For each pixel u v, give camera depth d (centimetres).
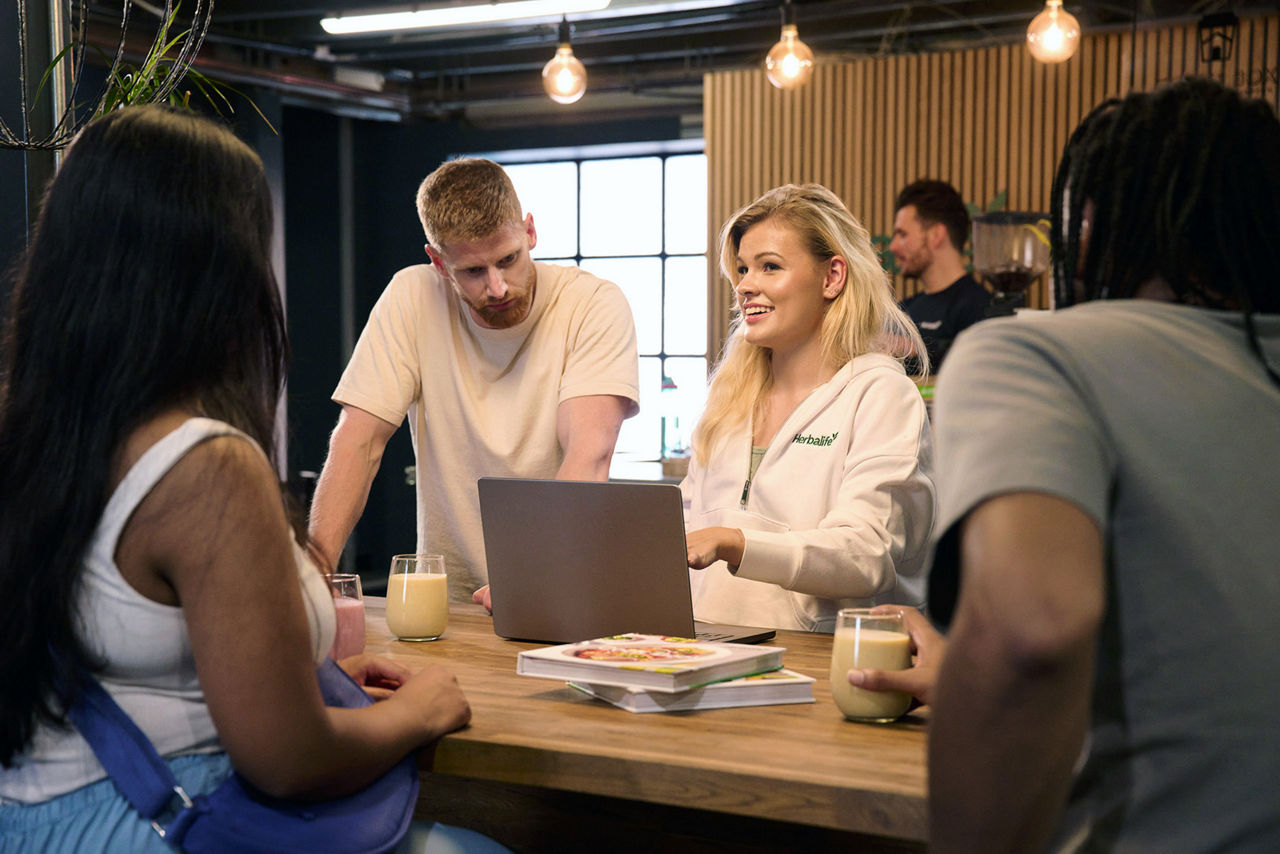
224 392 114
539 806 161
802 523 209
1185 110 87
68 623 108
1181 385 79
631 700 142
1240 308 87
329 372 783
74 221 111
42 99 238
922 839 108
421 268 261
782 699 148
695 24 657
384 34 644
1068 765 72
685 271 779
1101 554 72
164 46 211
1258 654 75
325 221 780
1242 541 76
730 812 117
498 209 232
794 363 222
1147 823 78
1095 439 76
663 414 746
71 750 113
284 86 677
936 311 469
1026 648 68
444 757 131
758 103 704
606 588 178
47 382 109
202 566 105
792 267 215
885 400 205
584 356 250
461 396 254
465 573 262
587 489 176
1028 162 653
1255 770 75
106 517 107
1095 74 634
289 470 124
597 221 796
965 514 75
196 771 113
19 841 112
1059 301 96
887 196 683
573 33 657
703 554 176
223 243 113
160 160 112
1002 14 646
